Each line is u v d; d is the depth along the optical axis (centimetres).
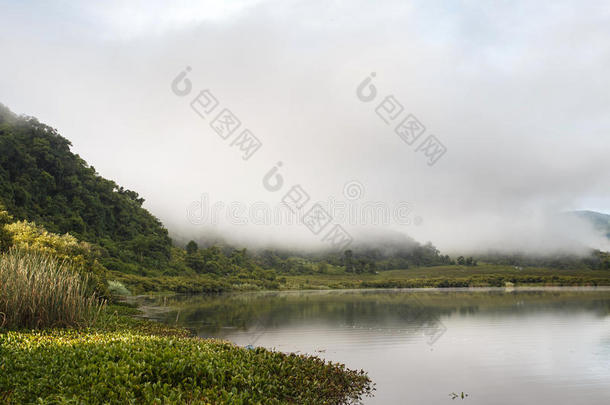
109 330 2228
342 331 3659
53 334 1773
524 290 13812
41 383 1111
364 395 1733
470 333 3594
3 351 1345
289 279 19200
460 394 1809
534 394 1830
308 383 1567
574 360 2498
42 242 5100
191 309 5794
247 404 1195
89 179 16312
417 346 2922
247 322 4275
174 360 1355
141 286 10044
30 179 13438
